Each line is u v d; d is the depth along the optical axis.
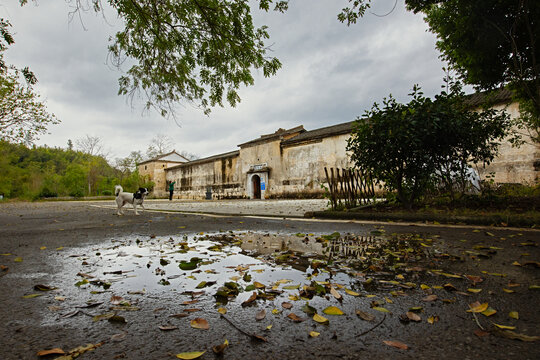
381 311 1.26
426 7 5.38
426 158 4.76
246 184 23.91
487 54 5.33
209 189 24.73
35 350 0.97
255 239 3.25
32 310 1.33
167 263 2.20
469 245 2.59
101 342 1.03
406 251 2.41
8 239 3.44
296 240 3.13
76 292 1.57
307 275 1.83
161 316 1.25
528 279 1.63
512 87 5.96
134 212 8.20
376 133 5.12
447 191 5.78
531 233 3.06
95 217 6.64
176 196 34.56
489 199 5.12
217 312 1.29
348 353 0.94
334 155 17.61
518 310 1.24
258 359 0.91
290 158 20.31
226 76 5.16
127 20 4.14
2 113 13.75
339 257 2.29
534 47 5.03
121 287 1.65
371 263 2.08
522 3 4.29
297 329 1.11
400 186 5.35
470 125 4.75
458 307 1.30
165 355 0.94
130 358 0.93
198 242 3.12
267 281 1.72
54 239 3.41
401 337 1.04
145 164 39.91
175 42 4.64
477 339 1.01
